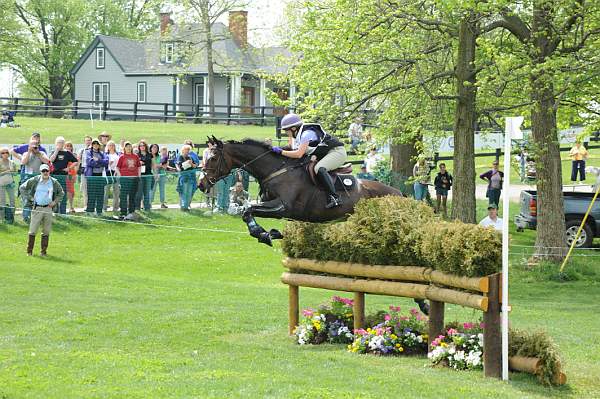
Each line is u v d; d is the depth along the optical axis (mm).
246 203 13359
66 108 51094
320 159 12469
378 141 22891
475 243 10008
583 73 19859
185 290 16641
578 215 24172
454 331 10617
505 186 9812
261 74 25500
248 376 9414
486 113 21469
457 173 21516
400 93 21953
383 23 20094
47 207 20266
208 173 12430
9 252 20344
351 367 10195
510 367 9906
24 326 12180
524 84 20609
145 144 25172
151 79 64125
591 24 20406
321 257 12320
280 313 14234
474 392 8969
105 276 17766
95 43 66438
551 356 9531
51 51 72000
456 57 21969
